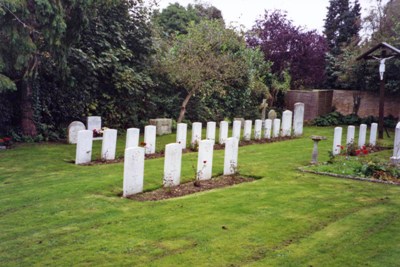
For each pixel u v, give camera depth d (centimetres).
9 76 1376
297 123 1897
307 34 2739
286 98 2664
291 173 1029
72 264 474
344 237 569
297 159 1234
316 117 2502
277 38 2722
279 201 754
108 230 587
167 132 1808
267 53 2728
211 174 968
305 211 691
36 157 1166
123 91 1772
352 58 2459
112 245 530
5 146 1309
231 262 482
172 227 601
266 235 573
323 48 2773
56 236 563
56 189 811
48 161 1116
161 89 2038
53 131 1536
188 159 1180
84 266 469
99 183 855
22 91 1427
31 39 1190
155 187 852
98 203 723
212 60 1812
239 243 541
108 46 1703
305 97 2570
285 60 2756
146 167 1045
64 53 1329
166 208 700
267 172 1036
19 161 1106
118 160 1167
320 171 1051
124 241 545
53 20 1145
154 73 1967
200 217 651
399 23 2234
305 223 627
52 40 1183
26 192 789
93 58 1627
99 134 1509
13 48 1153
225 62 1872
